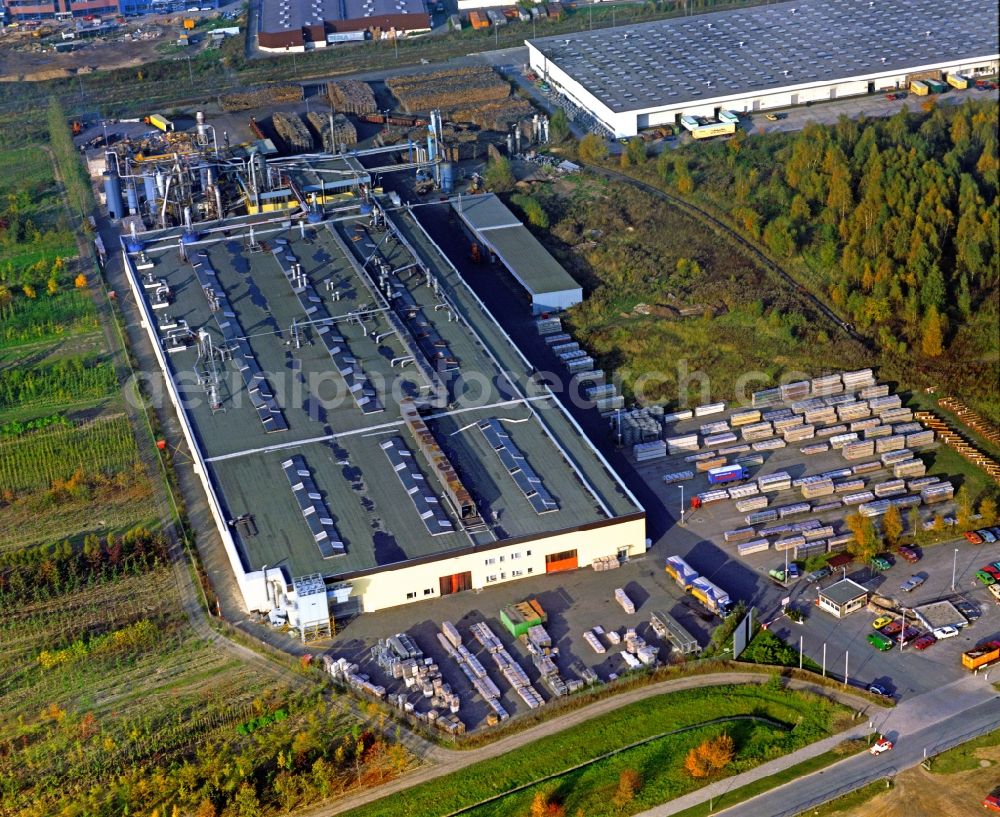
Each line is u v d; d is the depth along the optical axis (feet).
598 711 487.61
